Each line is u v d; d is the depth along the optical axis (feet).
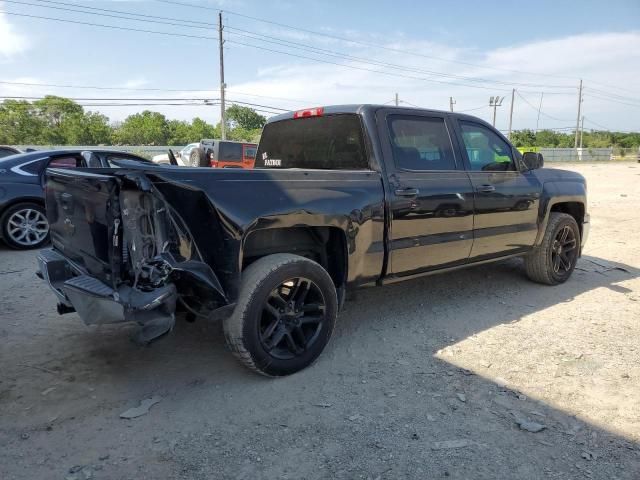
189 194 10.35
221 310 10.66
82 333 14.47
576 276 21.09
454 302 17.46
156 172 10.06
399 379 11.85
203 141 65.72
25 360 12.73
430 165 15.15
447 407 10.60
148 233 10.50
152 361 12.76
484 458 8.91
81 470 8.62
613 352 13.30
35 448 9.20
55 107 229.45
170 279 10.39
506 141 17.70
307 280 11.93
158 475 8.51
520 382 11.68
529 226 18.01
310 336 12.39
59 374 12.04
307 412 10.43
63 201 12.28
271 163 17.44
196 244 10.51
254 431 9.77
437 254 15.17
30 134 221.05
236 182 10.93
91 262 11.21
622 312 16.47
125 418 10.19
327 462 8.84
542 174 18.83
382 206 13.50
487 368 12.41
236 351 11.21
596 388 11.38
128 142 247.50
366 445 9.31
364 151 14.07
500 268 21.98
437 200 14.76
